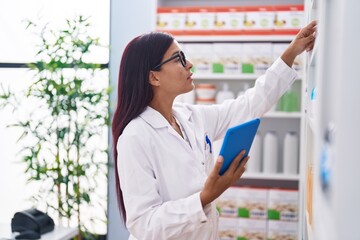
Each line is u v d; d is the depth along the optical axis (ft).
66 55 10.32
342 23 1.85
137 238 5.13
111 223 12.35
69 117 10.39
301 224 8.20
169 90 5.31
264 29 10.02
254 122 4.67
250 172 10.43
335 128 1.94
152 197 4.94
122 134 5.16
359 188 1.83
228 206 10.26
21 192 13.24
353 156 1.84
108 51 12.12
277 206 10.05
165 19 10.38
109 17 12.14
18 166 13.17
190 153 5.40
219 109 6.34
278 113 10.11
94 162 10.69
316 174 2.42
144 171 4.99
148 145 5.12
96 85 11.25
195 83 11.18
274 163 10.44
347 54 1.84
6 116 12.95
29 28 12.62
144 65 5.18
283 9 9.96
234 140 4.45
